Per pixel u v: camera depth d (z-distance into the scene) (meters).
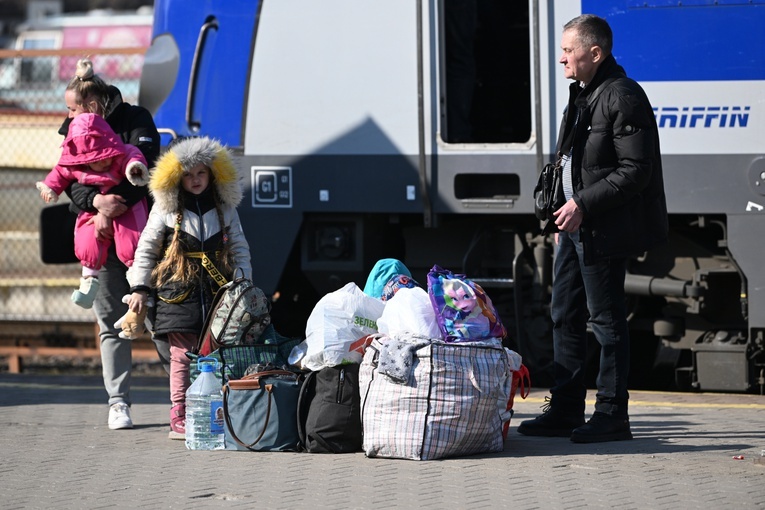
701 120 28.91
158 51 33.44
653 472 21.06
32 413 28.80
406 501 19.22
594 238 22.67
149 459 22.95
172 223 24.42
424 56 30.75
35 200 45.50
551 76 29.88
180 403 24.97
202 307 24.48
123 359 26.64
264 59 32.03
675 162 29.08
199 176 24.41
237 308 23.80
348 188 31.45
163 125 33.19
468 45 32.03
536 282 31.64
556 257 24.61
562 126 23.58
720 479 20.52
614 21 29.34
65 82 67.81
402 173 31.02
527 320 31.94
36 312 44.34
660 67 29.08
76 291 25.36
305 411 23.16
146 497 19.94
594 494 19.50
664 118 29.11
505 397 23.16
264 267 32.16
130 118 26.20
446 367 22.03
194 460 22.75
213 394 23.83
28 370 43.72
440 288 22.89
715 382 30.42
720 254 30.52
